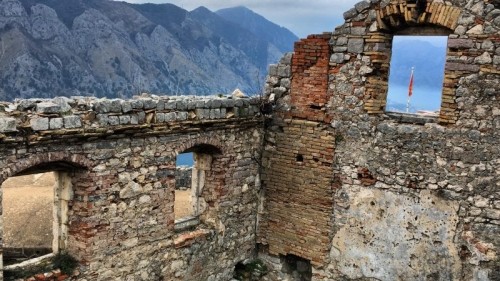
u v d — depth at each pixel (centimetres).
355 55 974
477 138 863
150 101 830
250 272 1130
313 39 1020
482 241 875
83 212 787
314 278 1080
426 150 916
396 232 965
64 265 793
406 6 901
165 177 898
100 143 775
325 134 1027
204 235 1010
